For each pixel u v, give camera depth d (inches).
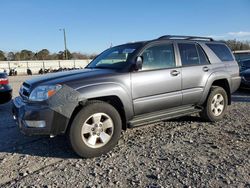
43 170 158.9
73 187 138.2
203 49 244.8
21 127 174.9
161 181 141.3
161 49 214.1
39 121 166.1
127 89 187.6
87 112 171.9
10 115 296.5
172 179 142.9
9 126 251.8
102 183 141.4
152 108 202.2
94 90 174.4
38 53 3036.4
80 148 171.0
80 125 170.2
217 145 189.9
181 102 219.8
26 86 186.4
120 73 188.9
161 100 205.3
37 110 166.1
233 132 219.8
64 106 166.1
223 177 143.0
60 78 179.5
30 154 183.8
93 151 174.7
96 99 182.5
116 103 191.5
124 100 186.4
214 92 243.4
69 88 169.6
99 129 177.9
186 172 150.0
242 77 442.3
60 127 167.6
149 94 198.5
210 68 241.1
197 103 235.1
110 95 180.4
